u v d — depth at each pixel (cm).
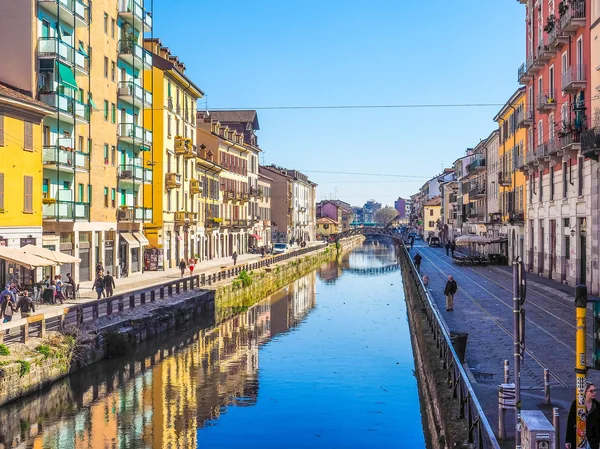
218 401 2073
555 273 4075
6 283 3002
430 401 1752
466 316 2712
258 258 7625
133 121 4944
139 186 5094
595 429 909
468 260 6034
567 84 3406
